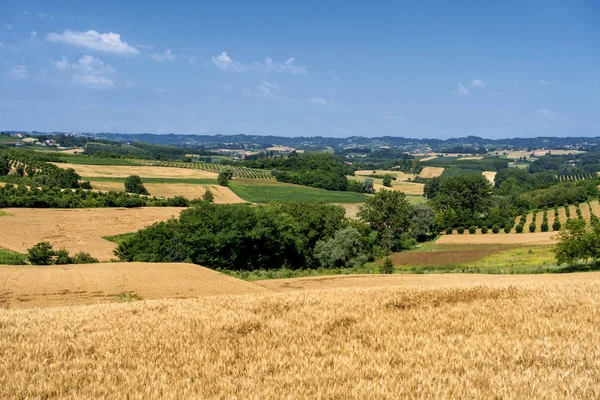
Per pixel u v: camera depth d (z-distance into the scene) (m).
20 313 15.32
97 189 113.25
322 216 80.50
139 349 10.21
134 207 95.69
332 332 11.31
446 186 122.62
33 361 9.45
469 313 12.76
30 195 88.75
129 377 8.27
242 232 63.38
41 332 12.12
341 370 8.36
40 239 66.00
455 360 8.79
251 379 7.97
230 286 34.69
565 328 10.85
